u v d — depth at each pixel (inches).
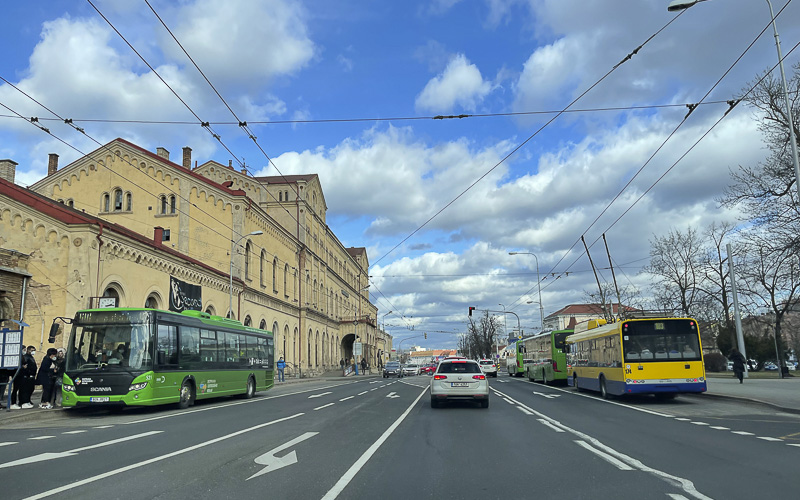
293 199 2397.9
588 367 987.9
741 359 1067.9
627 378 785.6
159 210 1584.6
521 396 969.5
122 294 1035.9
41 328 906.7
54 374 738.2
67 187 1614.2
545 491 281.3
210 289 1408.7
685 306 1775.3
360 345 2952.8
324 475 319.9
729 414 635.5
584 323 1074.1
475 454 389.4
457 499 267.0
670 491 276.7
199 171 2236.7
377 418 633.6
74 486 289.3
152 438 471.2
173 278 1168.8
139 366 708.7
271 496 271.6
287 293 2101.4
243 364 1009.5
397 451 403.2
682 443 427.5
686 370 782.5
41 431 527.5
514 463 354.9
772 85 1061.8
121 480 304.2
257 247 1768.0
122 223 1579.7
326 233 2792.8
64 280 928.9
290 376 2097.7
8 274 863.1
